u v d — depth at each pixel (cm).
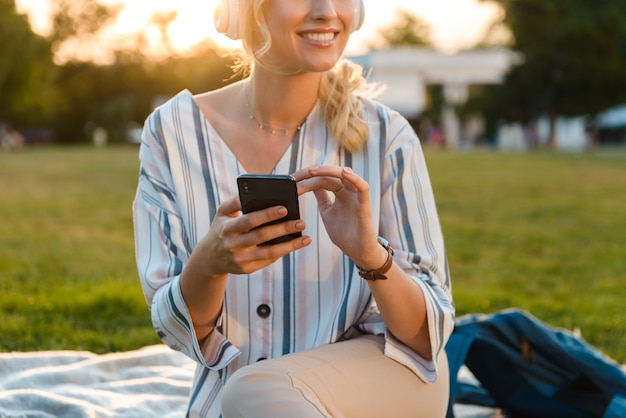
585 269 651
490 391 279
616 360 382
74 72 3894
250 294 197
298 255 198
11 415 257
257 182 165
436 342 187
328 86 205
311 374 175
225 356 191
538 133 3512
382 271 179
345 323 196
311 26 190
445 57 2836
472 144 4028
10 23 3209
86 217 884
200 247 174
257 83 203
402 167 205
